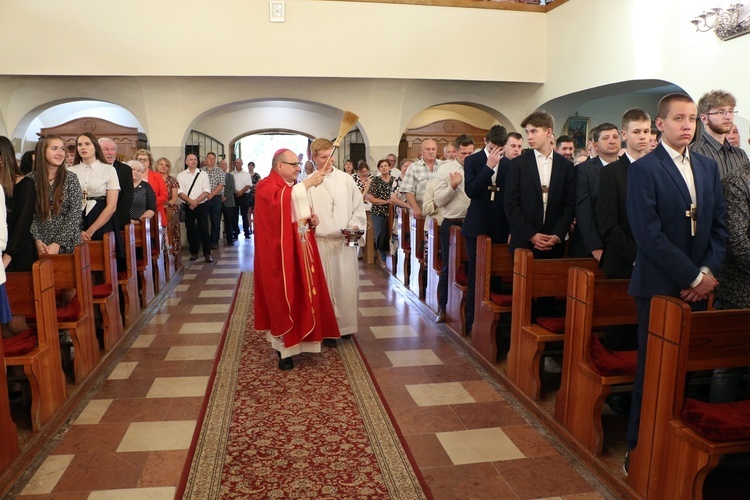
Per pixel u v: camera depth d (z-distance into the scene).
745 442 1.91
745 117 5.99
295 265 3.82
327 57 9.01
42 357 2.86
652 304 2.19
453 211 4.86
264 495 2.38
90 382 3.57
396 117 10.21
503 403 3.36
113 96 9.55
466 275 4.72
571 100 9.44
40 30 8.40
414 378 3.75
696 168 2.35
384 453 2.73
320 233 4.29
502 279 4.45
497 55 9.41
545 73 9.57
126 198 4.85
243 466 2.61
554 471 2.60
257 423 3.06
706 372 3.07
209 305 5.75
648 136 2.89
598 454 2.60
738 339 2.10
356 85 9.84
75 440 2.87
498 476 2.55
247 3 8.78
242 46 8.83
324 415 3.16
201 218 8.48
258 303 3.97
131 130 11.55
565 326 2.87
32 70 8.42
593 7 8.28
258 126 13.80
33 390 2.79
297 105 13.34
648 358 2.22
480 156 4.17
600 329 3.50
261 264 3.81
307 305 3.84
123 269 4.86
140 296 5.49
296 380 3.68
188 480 2.49
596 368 2.61
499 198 4.13
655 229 2.26
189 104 9.80
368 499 2.36
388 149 10.33
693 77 6.67
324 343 4.42
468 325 4.45
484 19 9.31
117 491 2.42
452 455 2.74
